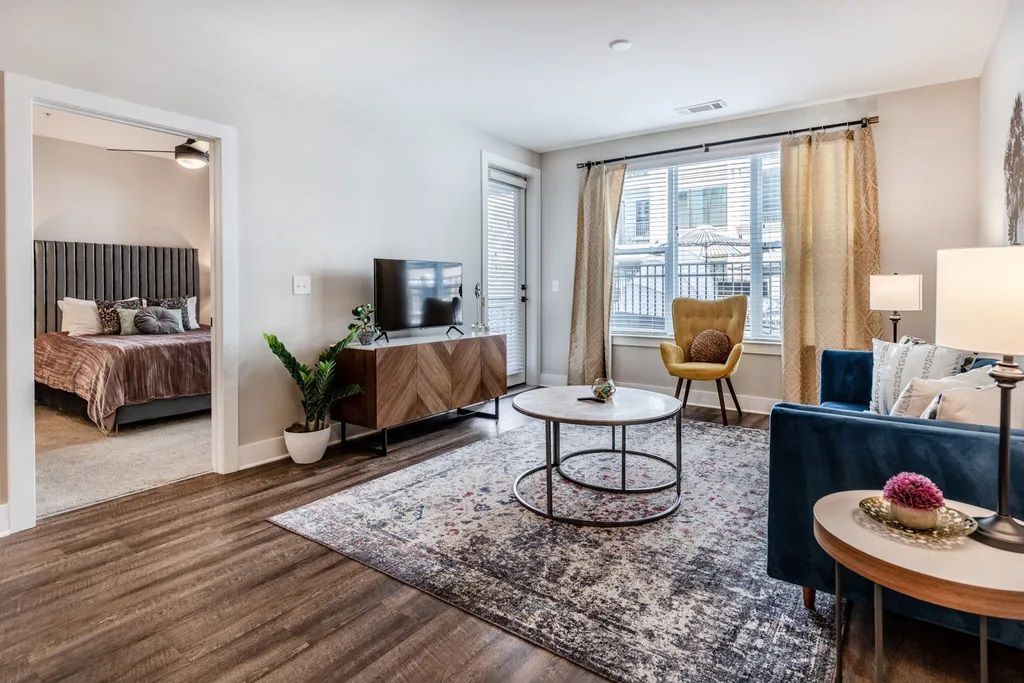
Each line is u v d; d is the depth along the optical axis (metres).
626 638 1.64
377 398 3.47
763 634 1.65
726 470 3.16
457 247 4.82
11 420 2.38
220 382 3.16
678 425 2.71
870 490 1.52
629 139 5.28
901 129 4.05
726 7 2.80
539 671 1.51
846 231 4.20
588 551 2.19
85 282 5.60
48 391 4.89
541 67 3.54
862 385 3.25
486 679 1.48
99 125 4.97
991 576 1.06
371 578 2.00
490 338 4.44
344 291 3.86
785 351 4.44
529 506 2.62
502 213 5.59
